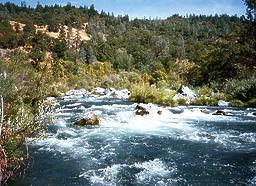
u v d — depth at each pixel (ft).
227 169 29.25
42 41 337.72
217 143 40.01
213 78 150.82
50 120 22.80
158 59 371.97
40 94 31.68
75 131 47.98
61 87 163.53
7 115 23.02
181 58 382.01
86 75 235.81
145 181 26.12
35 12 599.57
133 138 43.34
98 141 41.27
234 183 25.61
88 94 153.99
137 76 206.59
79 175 27.48
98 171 28.66
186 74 181.16
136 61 370.73
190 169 29.25
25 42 338.54
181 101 94.32
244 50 106.42
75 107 84.53
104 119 57.47
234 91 96.07
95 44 406.62
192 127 52.13
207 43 421.18
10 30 409.28
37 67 37.40
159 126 53.21
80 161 31.78
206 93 109.29
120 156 33.86
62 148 37.11
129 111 72.43
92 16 654.12
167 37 528.63
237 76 131.03
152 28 642.63
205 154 34.65
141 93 102.42
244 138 42.83
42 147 37.32
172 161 31.96
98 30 547.49
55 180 26.16
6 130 19.77
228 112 71.26
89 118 53.88
